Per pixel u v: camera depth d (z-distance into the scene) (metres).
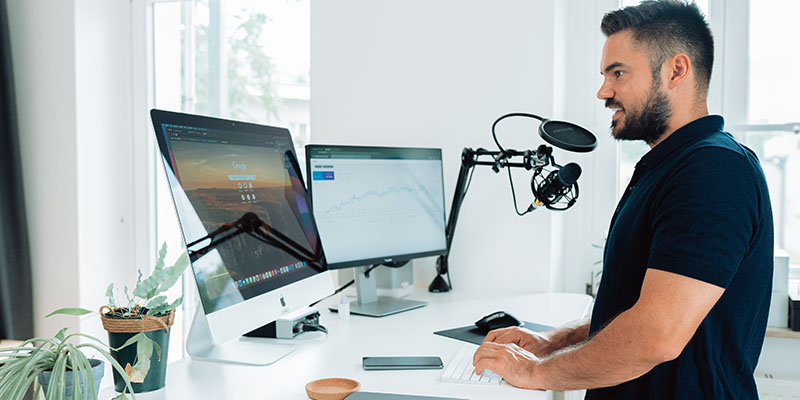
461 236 2.19
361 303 1.87
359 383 1.16
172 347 2.73
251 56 2.68
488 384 1.17
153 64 2.72
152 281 1.13
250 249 1.35
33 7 2.54
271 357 1.33
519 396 1.12
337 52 2.30
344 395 1.09
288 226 1.51
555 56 2.07
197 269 1.17
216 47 2.71
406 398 1.08
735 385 1.07
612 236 1.19
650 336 0.98
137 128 2.72
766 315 1.10
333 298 2.04
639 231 1.11
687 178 1.01
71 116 2.51
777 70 2.11
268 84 2.66
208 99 2.73
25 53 2.56
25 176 2.59
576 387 1.11
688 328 0.97
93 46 2.56
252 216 1.38
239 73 2.70
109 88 2.63
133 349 1.10
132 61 2.70
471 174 2.05
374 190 1.86
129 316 1.12
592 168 2.31
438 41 2.18
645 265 1.11
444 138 2.19
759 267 1.04
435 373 1.25
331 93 2.32
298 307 1.46
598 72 2.28
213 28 2.71
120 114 2.69
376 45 2.25
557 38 2.10
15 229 2.53
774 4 2.09
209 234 1.23
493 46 2.12
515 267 2.13
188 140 1.24
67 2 2.48
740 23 2.12
